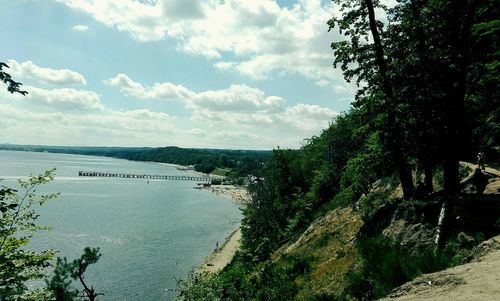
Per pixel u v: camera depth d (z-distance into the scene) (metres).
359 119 19.27
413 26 16.44
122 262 55.47
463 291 5.44
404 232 14.28
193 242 69.62
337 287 14.19
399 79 16.16
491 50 15.70
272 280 20.45
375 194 24.64
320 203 46.28
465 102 16.11
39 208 97.31
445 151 15.26
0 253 10.09
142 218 92.19
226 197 147.62
